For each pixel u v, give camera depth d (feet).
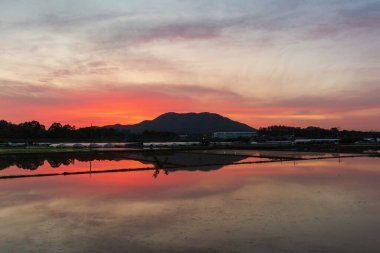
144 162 153.38
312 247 41.63
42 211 59.88
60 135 540.93
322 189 79.66
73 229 49.32
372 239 44.21
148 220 53.62
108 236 46.14
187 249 41.29
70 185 87.76
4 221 53.67
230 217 54.90
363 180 93.76
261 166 133.18
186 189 80.84
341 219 53.42
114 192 77.61
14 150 210.79
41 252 40.65
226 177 101.24
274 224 50.88
